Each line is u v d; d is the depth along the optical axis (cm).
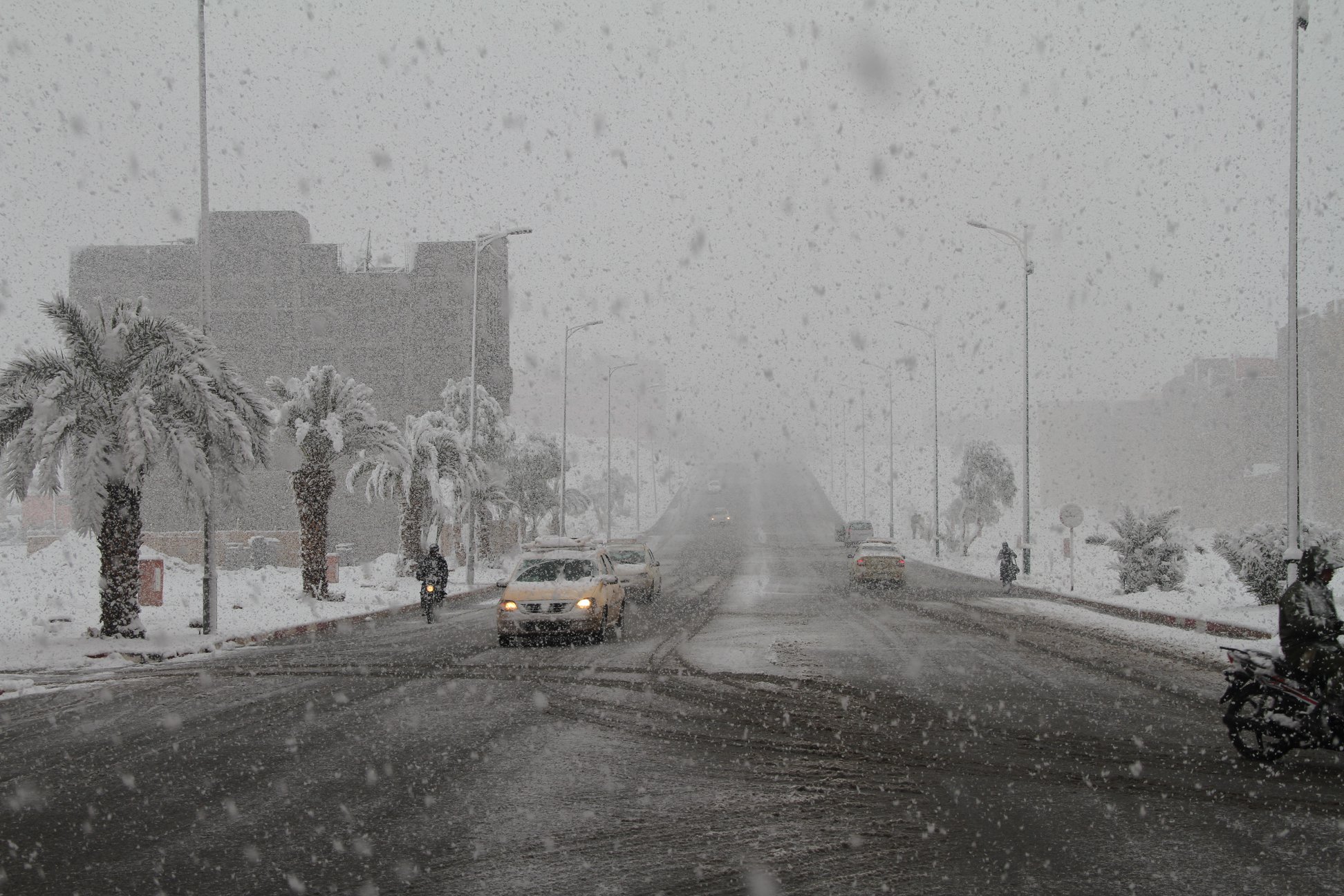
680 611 2691
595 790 825
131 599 2064
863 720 1128
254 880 611
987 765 909
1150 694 1304
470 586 3950
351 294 6812
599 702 1263
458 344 6775
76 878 620
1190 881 599
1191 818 736
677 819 736
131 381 2061
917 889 587
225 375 2195
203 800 804
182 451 2033
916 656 1716
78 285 6800
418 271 6850
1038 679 1445
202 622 2216
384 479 4038
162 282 6800
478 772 888
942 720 1128
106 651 1862
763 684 1409
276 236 6812
